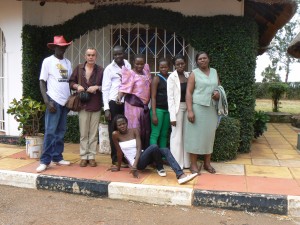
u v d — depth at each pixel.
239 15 6.43
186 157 5.55
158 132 5.52
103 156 6.42
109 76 5.47
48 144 5.40
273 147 7.59
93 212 4.31
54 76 5.39
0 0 7.42
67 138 7.48
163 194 4.57
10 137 7.42
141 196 4.65
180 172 4.83
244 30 6.32
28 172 5.31
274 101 14.76
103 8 7.05
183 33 6.61
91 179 4.97
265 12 7.34
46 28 7.51
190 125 5.23
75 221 4.05
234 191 4.51
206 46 6.46
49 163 5.48
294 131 10.38
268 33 8.84
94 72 5.50
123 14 6.92
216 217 4.19
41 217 4.15
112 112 5.52
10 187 5.21
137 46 7.31
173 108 5.31
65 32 7.36
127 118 5.40
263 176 5.24
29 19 7.41
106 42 7.46
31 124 6.49
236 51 6.33
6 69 7.52
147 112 5.43
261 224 4.00
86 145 5.67
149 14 6.78
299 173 5.43
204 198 4.47
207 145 5.25
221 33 6.37
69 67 5.59
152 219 4.11
